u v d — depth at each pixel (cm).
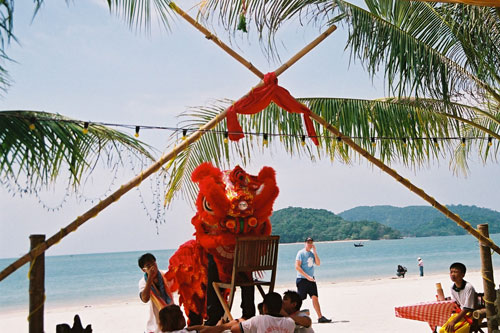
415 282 2217
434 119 839
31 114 500
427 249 9200
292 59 659
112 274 5891
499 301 641
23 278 6169
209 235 601
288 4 662
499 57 737
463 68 779
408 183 690
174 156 586
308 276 1075
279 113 837
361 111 832
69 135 507
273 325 503
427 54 756
